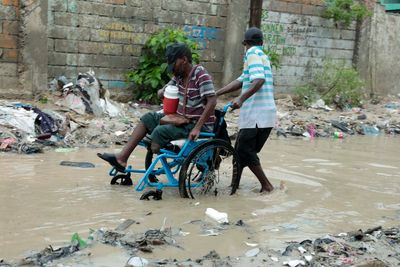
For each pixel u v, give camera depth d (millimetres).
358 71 14688
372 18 14695
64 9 10586
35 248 3906
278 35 13344
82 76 9734
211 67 12516
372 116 12500
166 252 3961
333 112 12758
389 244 4402
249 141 5691
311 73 14016
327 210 5312
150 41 11125
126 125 9055
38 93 10398
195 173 6219
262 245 4227
